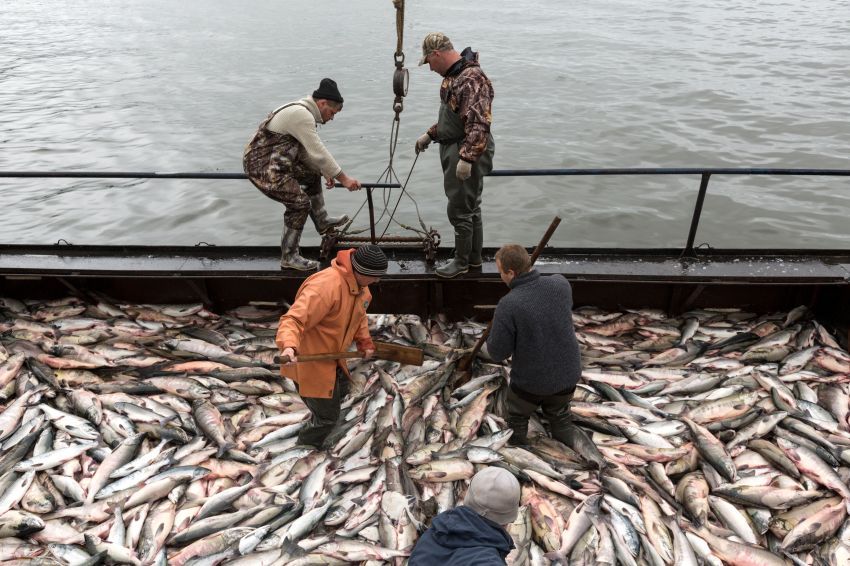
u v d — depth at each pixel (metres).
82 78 21.14
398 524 3.31
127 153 14.23
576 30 28.86
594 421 4.05
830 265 4.67
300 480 3.64
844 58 22.41
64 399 4.25
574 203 11.45
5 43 28.17
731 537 3.24
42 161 13.78
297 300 3.27
